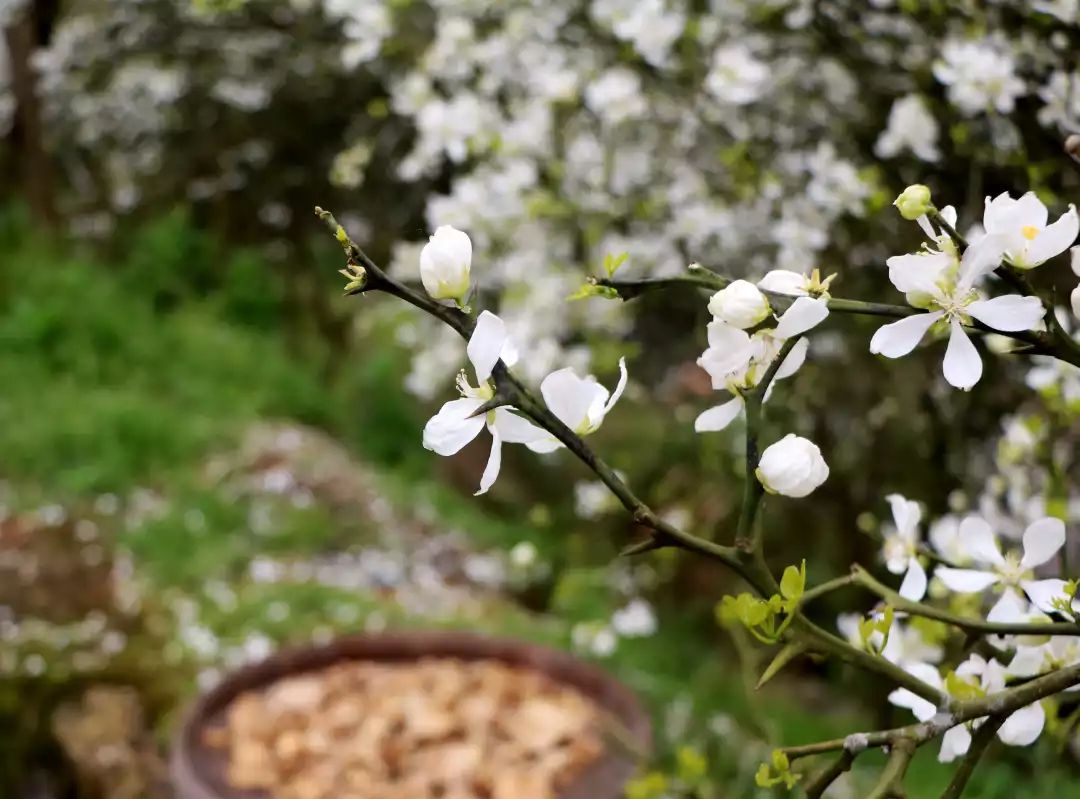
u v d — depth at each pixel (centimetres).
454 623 127
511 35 96
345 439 208
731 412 36
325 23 188
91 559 116
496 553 157
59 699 100
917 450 96
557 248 99
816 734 105
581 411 34
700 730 99
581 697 80
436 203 96
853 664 36
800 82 85
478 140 95
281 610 130
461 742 74
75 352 210
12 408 184
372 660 85
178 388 207
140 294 244
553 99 91
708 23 84
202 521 157
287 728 75
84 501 159
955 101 68
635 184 98
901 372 92
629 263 95
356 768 71
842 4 79
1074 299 34
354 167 131
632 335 124
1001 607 40
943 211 35
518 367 91
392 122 169
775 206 89
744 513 35
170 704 106
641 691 109
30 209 268
